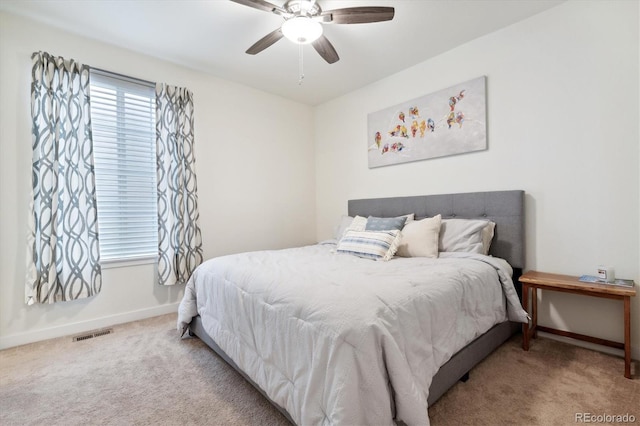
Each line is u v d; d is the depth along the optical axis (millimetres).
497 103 2479
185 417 1406
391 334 1147
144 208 2832
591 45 2037
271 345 1369
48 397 1571
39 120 2221
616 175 1960
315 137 4223
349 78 3326
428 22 2336
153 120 2889
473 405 1451
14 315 2191
